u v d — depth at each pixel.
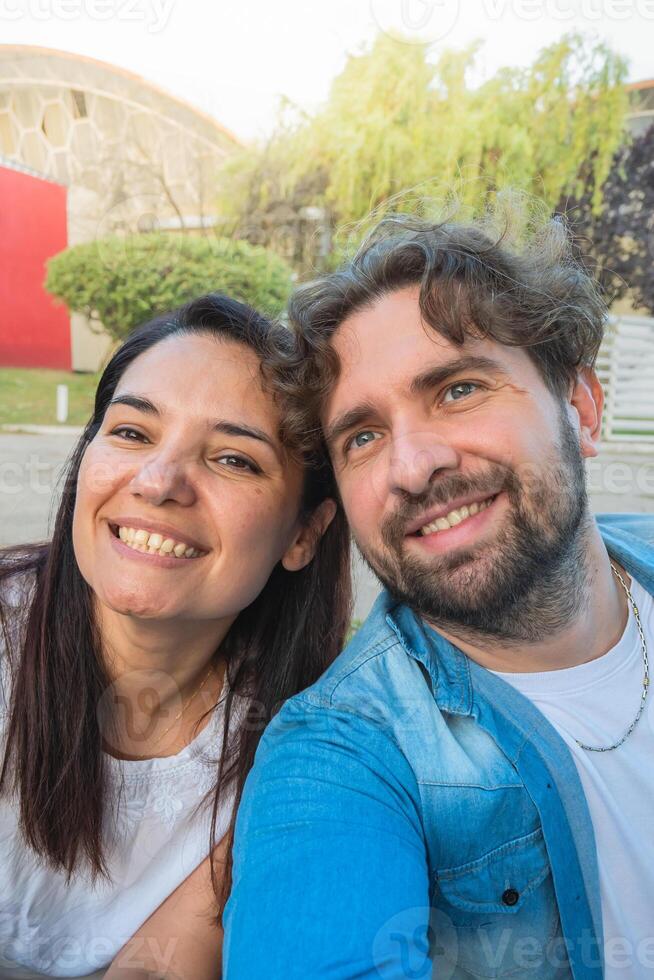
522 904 0.37
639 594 0.44
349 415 0.41
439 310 0.38
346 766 0.36
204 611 0.47
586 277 0.47
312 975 0.29
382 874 0.32
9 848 0.49
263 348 0.48
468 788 0.37
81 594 0.51
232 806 0.52
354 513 0.42
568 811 0.37
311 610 0.58
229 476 0.46
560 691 0.41
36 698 0.49
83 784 0.49
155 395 0.45
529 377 0.40
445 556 0.38
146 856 0.52
